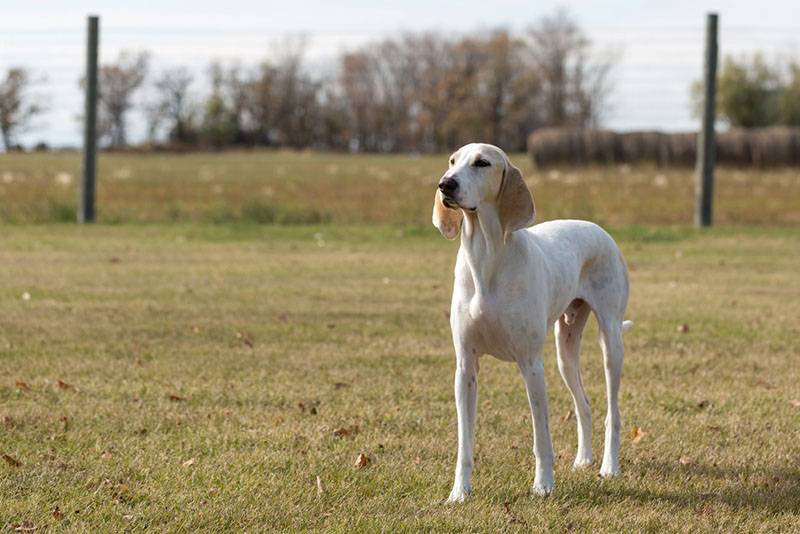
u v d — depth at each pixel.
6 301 13.72
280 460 7.34
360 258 18.52
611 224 24.03
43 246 19.64
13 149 52.16
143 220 24.45
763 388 9.76
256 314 13.06
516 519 6.23
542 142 56.16
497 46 127.12
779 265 17.88
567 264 6.98
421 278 16.25
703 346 11.51
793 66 119.81
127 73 124.50
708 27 22.73
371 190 36.81
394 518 6.22
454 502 6.50
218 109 130.88
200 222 24.33
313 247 20.05
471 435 6.68
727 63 121.19
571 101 124.12
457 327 6.59
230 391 9.30
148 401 8.94
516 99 126.25
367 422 8.41
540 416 6.64
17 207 25.44
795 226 23.80
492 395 9.38
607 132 56.53
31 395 9.07
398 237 21.58
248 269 17.06
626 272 7.58
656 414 8.77
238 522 6.13
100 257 18.25
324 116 135.75
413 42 134.25
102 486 6.70
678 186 37.78
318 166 67.19
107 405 8.74
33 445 7.60
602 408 8.98
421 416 8.58
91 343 11.23
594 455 7.77
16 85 43.78
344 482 6.92
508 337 6.45
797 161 54.59
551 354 11.24
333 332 12.05
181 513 6.24
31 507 6.27
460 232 6.56
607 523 6.23
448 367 10.38
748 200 31.22
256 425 8.27
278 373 10.01
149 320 12.57
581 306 7.52
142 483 6.82
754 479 7.18
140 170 56.28
